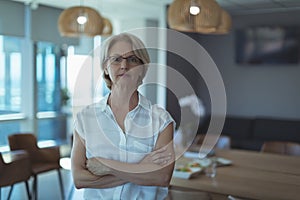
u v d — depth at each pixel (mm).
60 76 6461
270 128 6086
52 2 5633
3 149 5441
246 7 6055
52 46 6297
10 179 3445
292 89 6203
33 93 5984
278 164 3023
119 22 7703
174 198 2098
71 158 1402
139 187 1397
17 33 5527
